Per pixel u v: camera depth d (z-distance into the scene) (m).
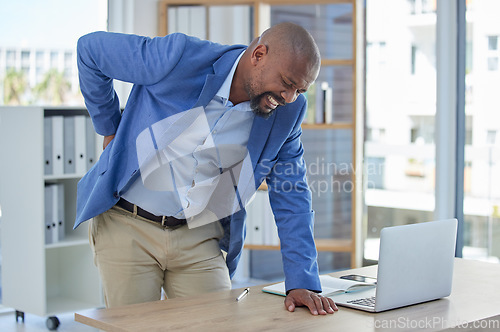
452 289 2.14
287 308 1.87
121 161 2.08
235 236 2.29
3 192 4.13
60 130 4.00
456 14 4.81
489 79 4.68
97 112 2.18
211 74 1.95
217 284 2.27
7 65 4.54
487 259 4.73
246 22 5.27
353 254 4.71
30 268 3.98
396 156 5.23
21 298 4.06
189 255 2.22
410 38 5.11
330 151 5.39
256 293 2.05
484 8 4.69
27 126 3.94
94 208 2.09
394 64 5.21
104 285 2.24
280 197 2.13
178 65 1.95
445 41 4.85
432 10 4.97
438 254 1.97
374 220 5.36
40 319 4.18
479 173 4.77
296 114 2.10
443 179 4.91
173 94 1.99
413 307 1.92
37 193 3.90
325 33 5.36
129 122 2.09
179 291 2.29
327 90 4.76
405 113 5.17
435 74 4.96
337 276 2.29
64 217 4.31
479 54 4.73
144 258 2.19
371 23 5.30
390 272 1.84
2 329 3.94
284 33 1.82
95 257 2.25
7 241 4.14
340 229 5.45
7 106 4.05
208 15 4.84
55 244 3.97
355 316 1.81
